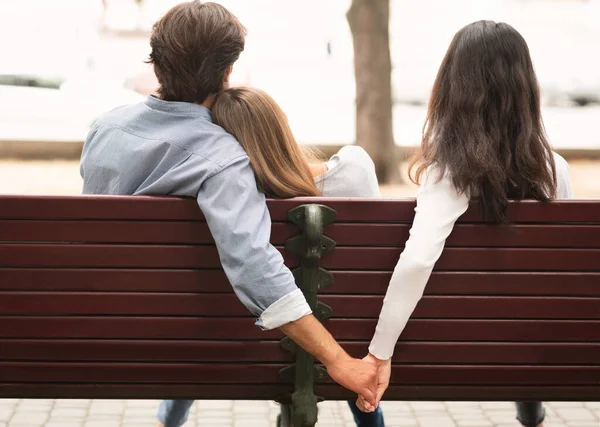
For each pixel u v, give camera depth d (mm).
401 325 2201
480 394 2387
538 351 2338
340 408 3992
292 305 2070
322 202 2201
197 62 2240
